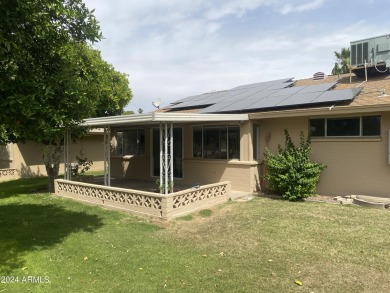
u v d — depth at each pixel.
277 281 4.19
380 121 8.77
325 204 8.80
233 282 4.17
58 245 5.73
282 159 9.88
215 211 8.23
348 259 4.90
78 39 5.84
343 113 8.79
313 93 10.62
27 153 17.94
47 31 5.02
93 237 6.17
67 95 5.32
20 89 4.75
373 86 10.54
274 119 10.89
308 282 4.16
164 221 7.30
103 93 18.03
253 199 9.77
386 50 11.59
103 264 4.82
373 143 8.88
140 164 15.16
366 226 6.59
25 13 4.45
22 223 7.30
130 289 4.01
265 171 11.12
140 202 8.05
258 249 5.40
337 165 9.59
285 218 7.39
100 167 22.03
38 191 12.27
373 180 8.91
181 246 5.61
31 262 4.95
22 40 4.67
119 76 21.20
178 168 13.48
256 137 11.20
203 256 5.09
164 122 8.64
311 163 9.55
